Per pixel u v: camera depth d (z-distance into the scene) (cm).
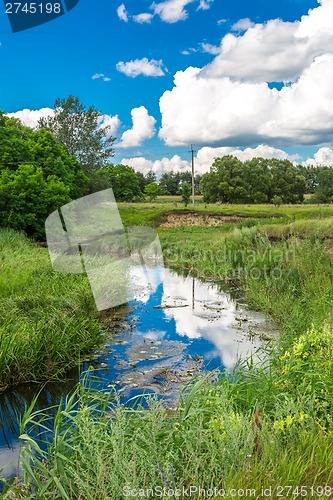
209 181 8181
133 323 860
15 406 532
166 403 503
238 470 271
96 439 313
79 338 703
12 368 597
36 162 2906
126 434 328
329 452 296
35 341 634
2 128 2731
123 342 741
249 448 288
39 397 556
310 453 290
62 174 3030
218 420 337
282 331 711
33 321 718
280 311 830
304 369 448
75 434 358
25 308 791
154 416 337
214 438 318
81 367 644
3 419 496
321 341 458
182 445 325
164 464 290
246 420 321
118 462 278
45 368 618
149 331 807
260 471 265
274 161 8588
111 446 322
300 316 685
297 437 320
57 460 304
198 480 277
